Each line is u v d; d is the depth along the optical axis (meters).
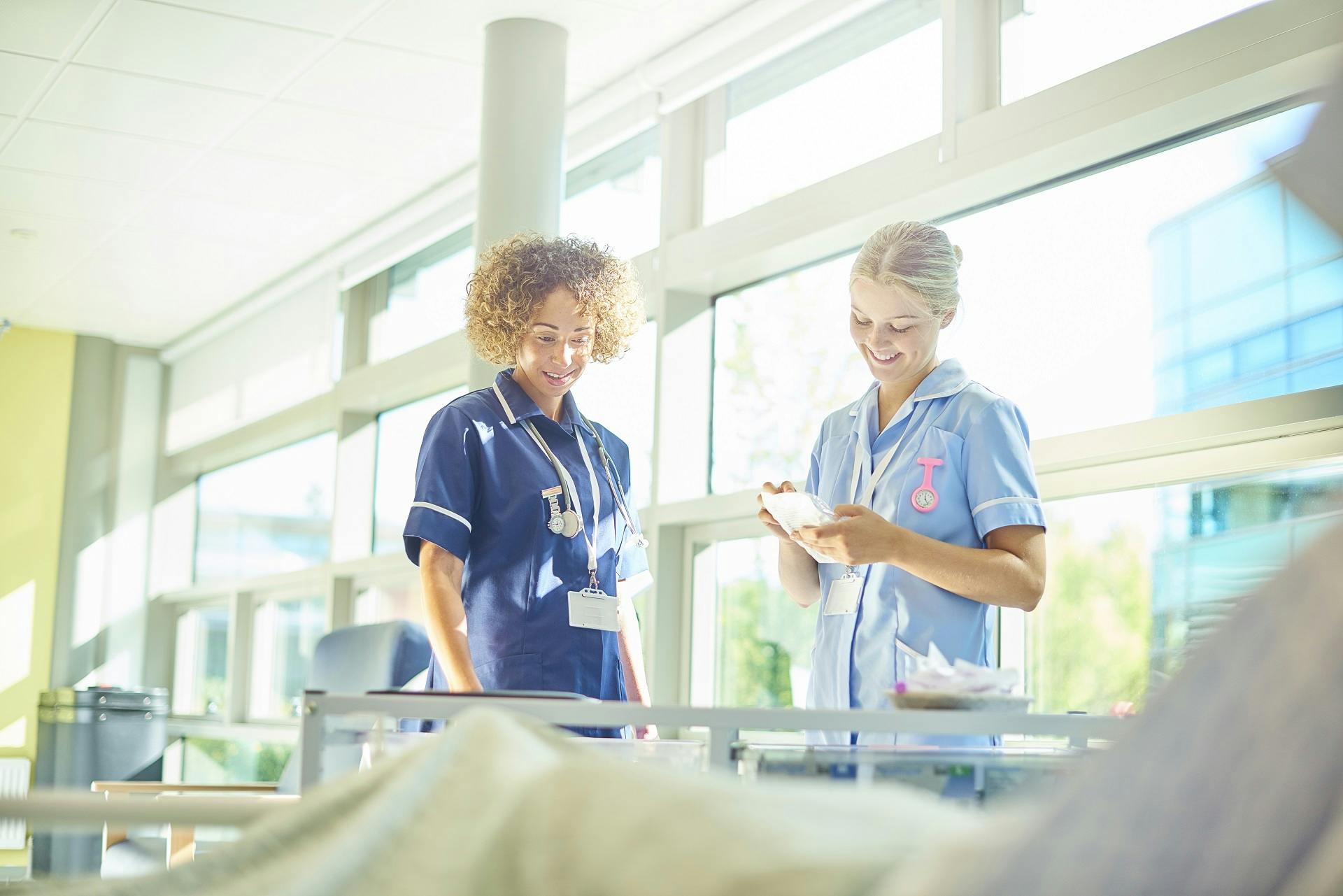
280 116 5.36
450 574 2.33
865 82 4.23
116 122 5.46
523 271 2.46
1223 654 0.52
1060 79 3.56
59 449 8.61
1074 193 3.54
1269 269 2.97
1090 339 3.44
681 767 1.55
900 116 4.07
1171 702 0.53
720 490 4.78
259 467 8.22
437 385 6.50
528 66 4.46
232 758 7.96
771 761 1.40
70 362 8.70
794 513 2.07
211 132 5.55
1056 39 3.59
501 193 4.39
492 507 2.41
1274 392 2.93
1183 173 3.24
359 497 7.09
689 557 4.80
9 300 7.97
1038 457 3.45
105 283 7.62
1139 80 3.19
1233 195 3.09
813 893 0.62
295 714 7.56
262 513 8.13
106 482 8.76
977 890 0.53
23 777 8.16
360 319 7.21
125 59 4.89
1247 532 3.02
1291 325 2.91
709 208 4.86
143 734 7.25
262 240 6.90
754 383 4.68
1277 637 0.51
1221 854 0.50
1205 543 3.10
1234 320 3.05
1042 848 0.53
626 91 4.94
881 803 0.79
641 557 2.65
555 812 0.74
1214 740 0.51
